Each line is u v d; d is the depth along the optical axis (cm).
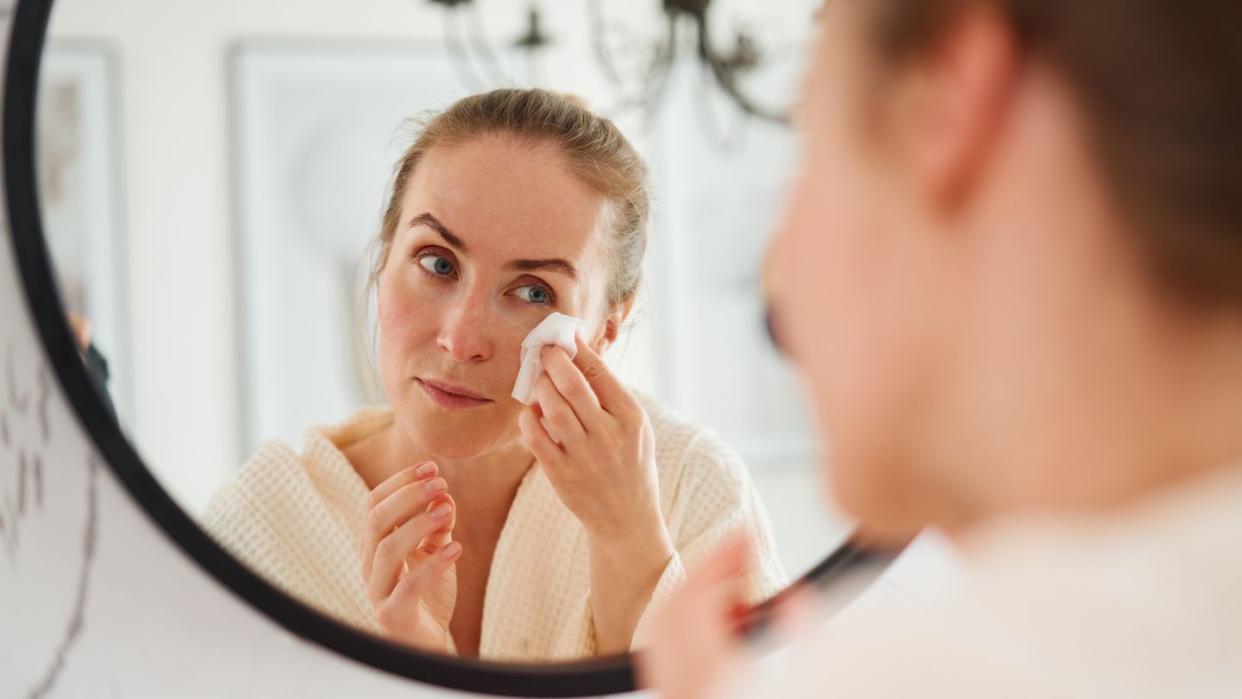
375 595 68
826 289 34
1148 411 28
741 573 72
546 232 70
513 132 70
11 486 64
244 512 66
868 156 31
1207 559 26
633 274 73
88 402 63
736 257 75
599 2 72
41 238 62
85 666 66
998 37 28
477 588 70
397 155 69
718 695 37
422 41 69
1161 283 27
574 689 70
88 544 65
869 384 32
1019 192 28
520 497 71
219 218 66
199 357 66
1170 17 26
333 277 68
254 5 66
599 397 72
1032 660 27
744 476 74
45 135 62
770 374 75
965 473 31
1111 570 27
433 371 69
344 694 69
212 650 67
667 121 74
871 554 73
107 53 63
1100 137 27
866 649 29
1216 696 25
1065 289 28
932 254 30
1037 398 28
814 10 75
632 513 72
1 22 62
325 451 68
